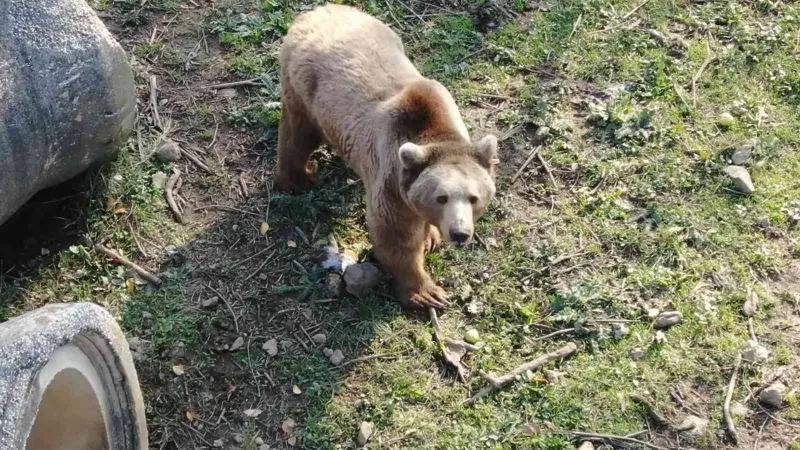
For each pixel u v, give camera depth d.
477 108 6.57
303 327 5.73
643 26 7.01
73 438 4.96
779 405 5.50
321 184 6.26
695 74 6.74
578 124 6.51
